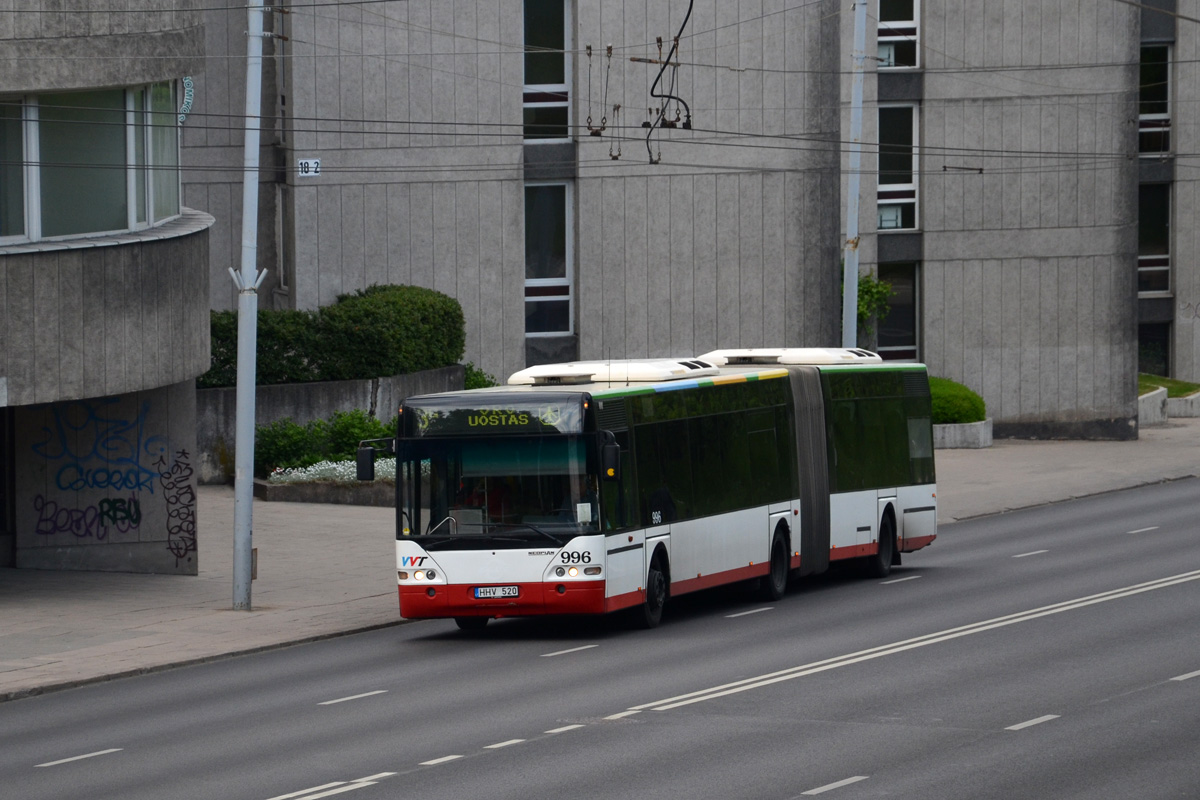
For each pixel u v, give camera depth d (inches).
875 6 2185.0
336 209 1891.0
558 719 679.1
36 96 1103.6
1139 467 1973.4
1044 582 1131.9
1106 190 2242.9
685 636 938.1
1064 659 804.6
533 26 1967.3
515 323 1959.9
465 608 927.7
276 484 1605.6
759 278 2032.5
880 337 2261.3
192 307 1220.5
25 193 1098.7
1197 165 2581.2
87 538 1253.1
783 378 1167.6
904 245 2230.6
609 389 982.4
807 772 571.2
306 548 1369.3
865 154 2198.6
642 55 1974.7
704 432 1058.7
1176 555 1259.2
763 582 1122.7
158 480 1242.6
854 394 1243.8
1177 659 797.2
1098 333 2253.9
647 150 1988.2
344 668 856.9
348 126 1886.1
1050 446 2183.8
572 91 1978.3
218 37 1913.1
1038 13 2223.2
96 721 724.7
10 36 1077.1
